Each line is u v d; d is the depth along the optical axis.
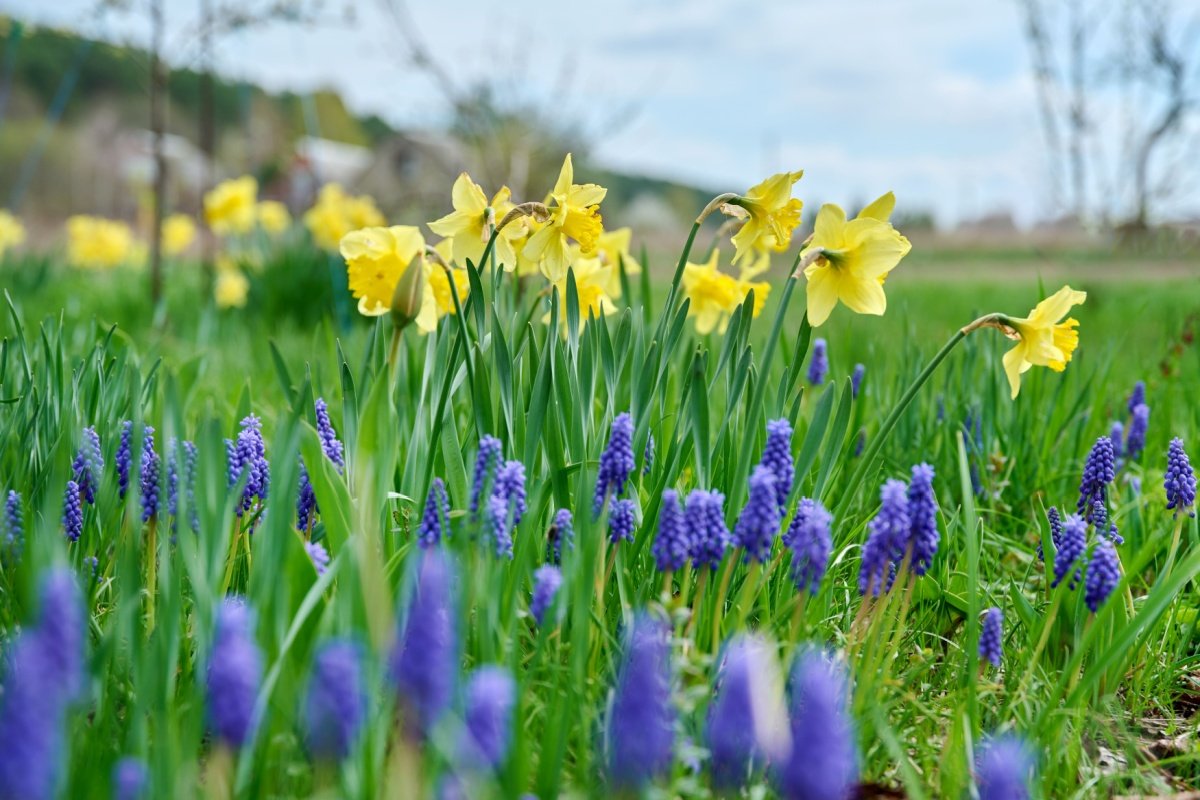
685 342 1.41
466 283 1.25
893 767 1.04
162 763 0.87
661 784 0.94
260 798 0.92
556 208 1.19
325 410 1.22
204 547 0.96
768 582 1.13
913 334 1.61
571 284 1.15
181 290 3.45
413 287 1.17
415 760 0.85
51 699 0.76
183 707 0.95
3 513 1.08
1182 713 1.18
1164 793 1.05
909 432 1.50
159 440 1.28
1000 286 5.09
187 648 1.05
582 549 0.99
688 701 0.96
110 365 1.29
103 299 3.11
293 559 1.00
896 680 1.06
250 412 1.29
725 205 1.19
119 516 1.14
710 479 1.16
